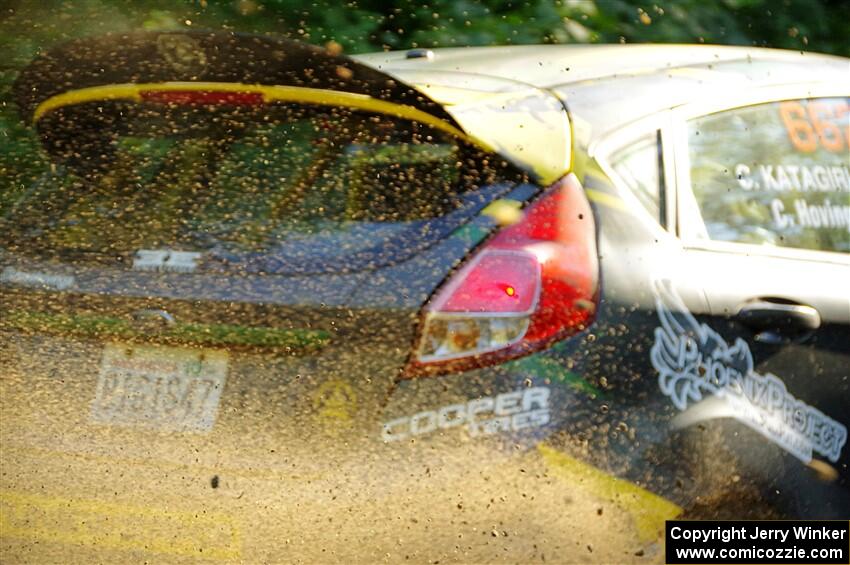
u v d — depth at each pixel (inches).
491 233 340.8
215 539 346.0
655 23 947.3
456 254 337.1
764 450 382.3
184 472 342.0
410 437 331.9
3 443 353.4
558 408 338.6
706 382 367.6
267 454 335.9
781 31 1015.6
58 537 357.7
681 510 360.5
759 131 430.3
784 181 427.8
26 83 380.2
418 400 331.0
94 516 352.5
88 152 375.2
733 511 376.2
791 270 407.8
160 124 373.4
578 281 344.8
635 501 351.3
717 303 377.1
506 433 334.6
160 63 357.7
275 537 342.0
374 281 333.4
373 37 861.8
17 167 403.2
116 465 346.6
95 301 344.5
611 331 348.2
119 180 367.2
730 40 994.1
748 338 384.2
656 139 395.9
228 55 345.7
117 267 346.9
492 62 417.4
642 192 381.1
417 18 873.5
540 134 366.6
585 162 367.9
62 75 371.9
